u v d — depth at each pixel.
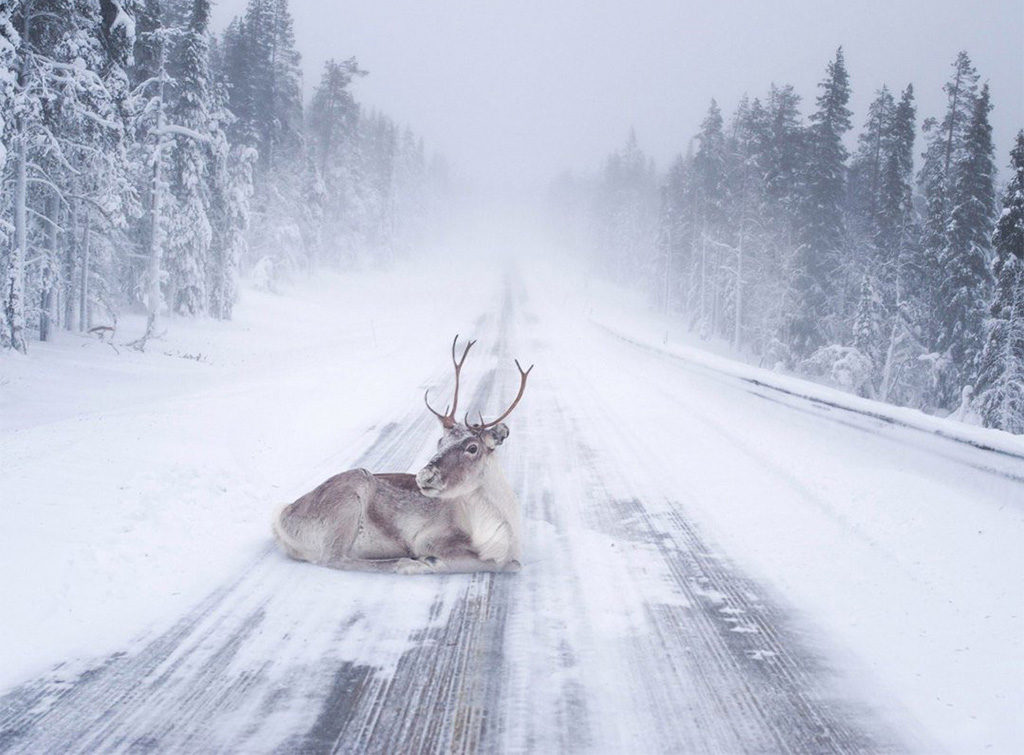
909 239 36.25
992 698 3.48
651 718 3.32
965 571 5.05
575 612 4.57
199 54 29.33
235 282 34.50
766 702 3.48
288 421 11.04
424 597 4.79
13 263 17.11
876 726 3.27
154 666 3.76
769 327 42.97
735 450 9.50
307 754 2.99
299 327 35.31
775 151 43.97
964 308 31.95
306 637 4.15
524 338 29.44
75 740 3.06
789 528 6.28
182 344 26.30
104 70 19.42
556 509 7.04
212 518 6.30
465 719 3.29
